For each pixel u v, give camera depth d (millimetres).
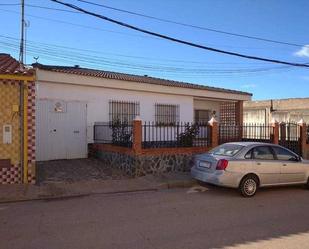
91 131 16516
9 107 11070
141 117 18203
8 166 11117
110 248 6008
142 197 10234
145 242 6316
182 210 8719
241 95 22219
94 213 8320
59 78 15367
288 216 8281
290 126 18047
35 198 9773
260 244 6258
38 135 15141
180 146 14828
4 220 7680
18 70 11125
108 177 12773
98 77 16344
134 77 19781
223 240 6461
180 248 6035
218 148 11672
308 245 6230
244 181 10539
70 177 12516
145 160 13234
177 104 19703
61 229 7031
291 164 11398
